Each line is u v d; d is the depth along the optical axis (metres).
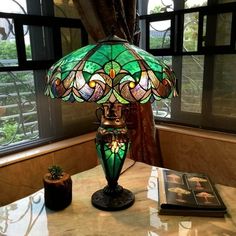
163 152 1.81
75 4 1.45
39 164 1.45
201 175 1.11
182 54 1.72
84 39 1.69
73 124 1.75
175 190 0.97
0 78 1.39
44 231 0.82
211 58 1.61
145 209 0.93
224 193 1.02
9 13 1.34
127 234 0.81
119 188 1.01
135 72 0.74
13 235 0.80
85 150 1.66
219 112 1.64
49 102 1.61
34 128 1.57
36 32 1.49
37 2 1.47
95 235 0.81
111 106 0.89
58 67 0.83
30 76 1.51
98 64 0.75
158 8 1.80
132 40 1.54
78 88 0.74
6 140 1.46
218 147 1.55
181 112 1.82
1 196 1.32
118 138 0.90
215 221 0.86
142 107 1.63
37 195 1.03
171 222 0.86
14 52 1.40
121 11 1.42
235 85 1.55
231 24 1.49
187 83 1.75
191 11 1.62
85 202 0.98
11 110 1.46
